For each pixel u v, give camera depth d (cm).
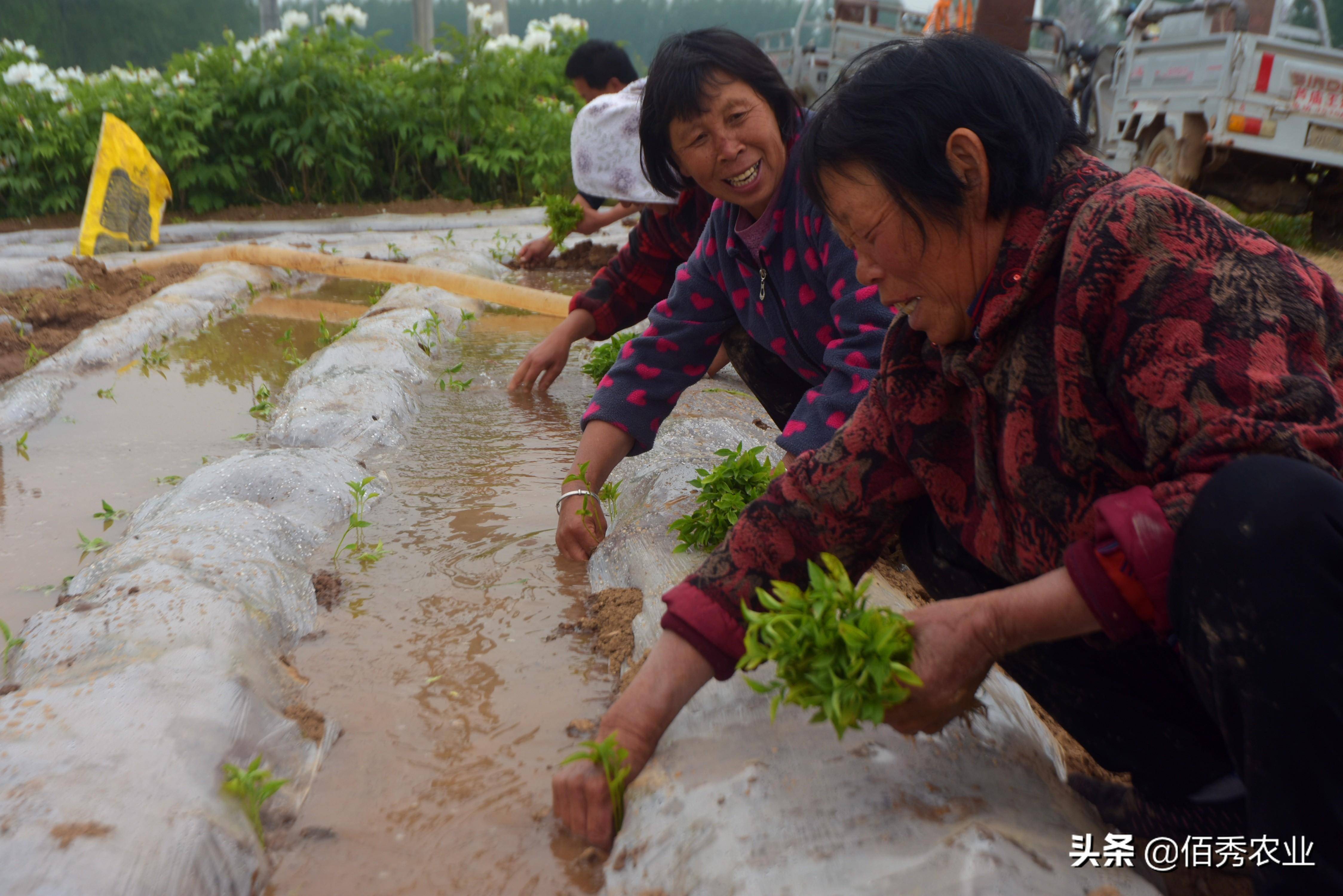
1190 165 941
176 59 1181
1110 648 157
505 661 242
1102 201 138
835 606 147
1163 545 129
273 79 1139
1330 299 142
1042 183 143
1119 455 142
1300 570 122
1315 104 895
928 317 155
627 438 297
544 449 394
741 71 246
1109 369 137
